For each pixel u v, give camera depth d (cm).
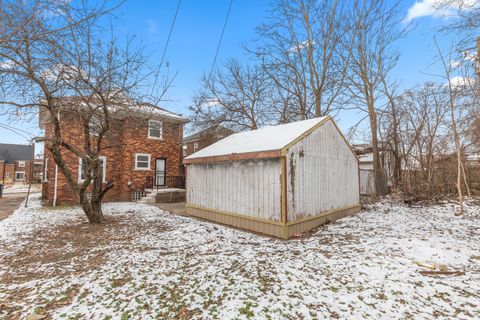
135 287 347
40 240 603
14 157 4006
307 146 704
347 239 573
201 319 269
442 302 294
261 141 764
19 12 353
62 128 1120
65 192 1235
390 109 1330
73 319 273
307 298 306
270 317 269
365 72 1345
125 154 1394
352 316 270
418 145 1114
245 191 720
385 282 345
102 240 602
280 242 573
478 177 1038
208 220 858
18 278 388
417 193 1023
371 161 1619
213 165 852
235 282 353
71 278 383
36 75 604
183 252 504
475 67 692
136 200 1409
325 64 1472
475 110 858
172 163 1583
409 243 512
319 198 733
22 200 1465
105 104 712
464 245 493
